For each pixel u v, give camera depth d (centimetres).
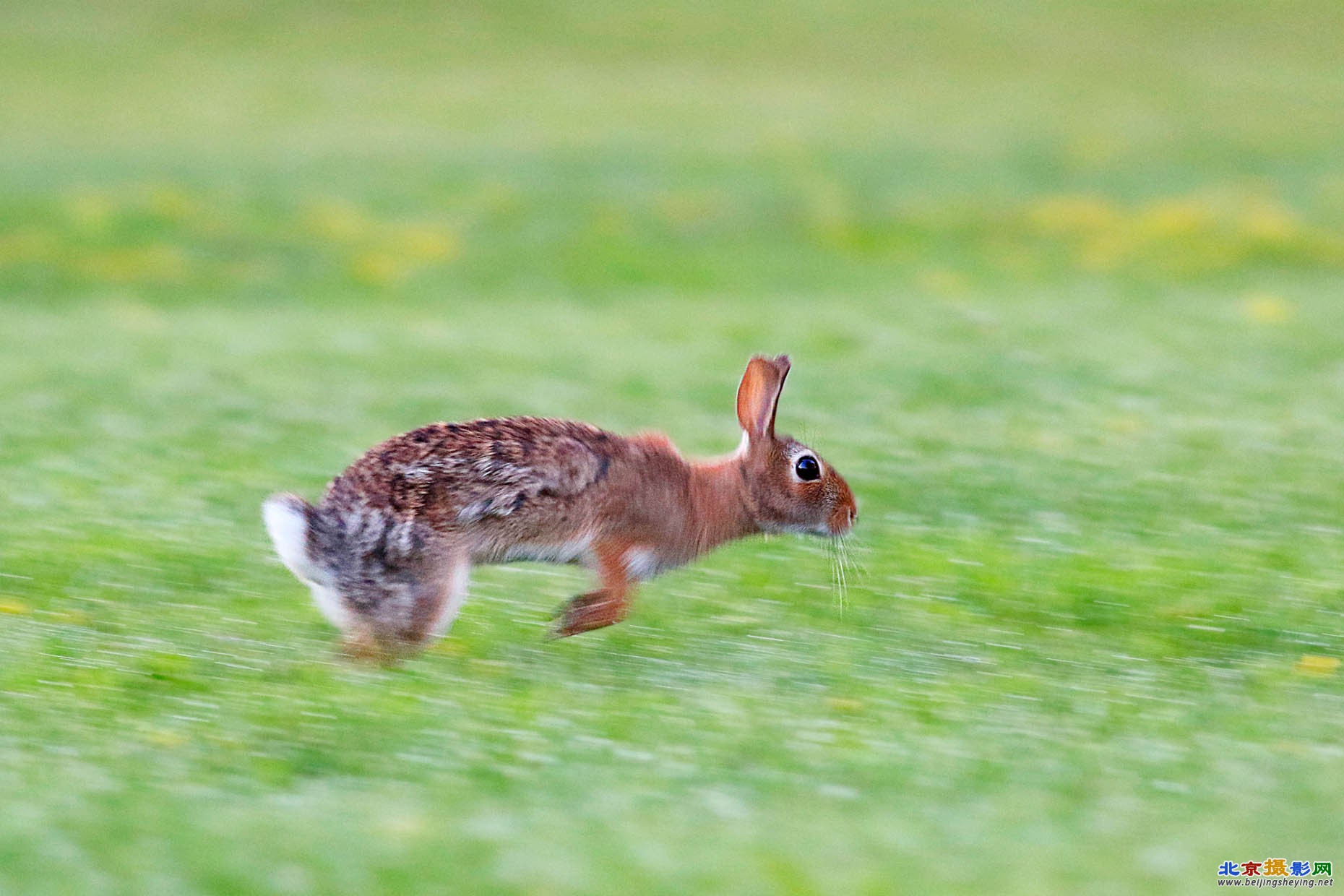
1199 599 1173
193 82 5028
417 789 794
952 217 3397
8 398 1894
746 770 828
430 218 3338
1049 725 919
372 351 2234
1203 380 1981
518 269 2998
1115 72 5478
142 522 1352
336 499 970
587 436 1032
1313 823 773
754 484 1103
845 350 2220
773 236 3272
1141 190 3678
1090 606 1164
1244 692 993
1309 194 3650
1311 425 1741
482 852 712
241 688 942
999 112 4841
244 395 1930
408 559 967
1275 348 2189
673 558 1084
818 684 995
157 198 3359
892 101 5006
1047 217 3381
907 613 1156
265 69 5241
